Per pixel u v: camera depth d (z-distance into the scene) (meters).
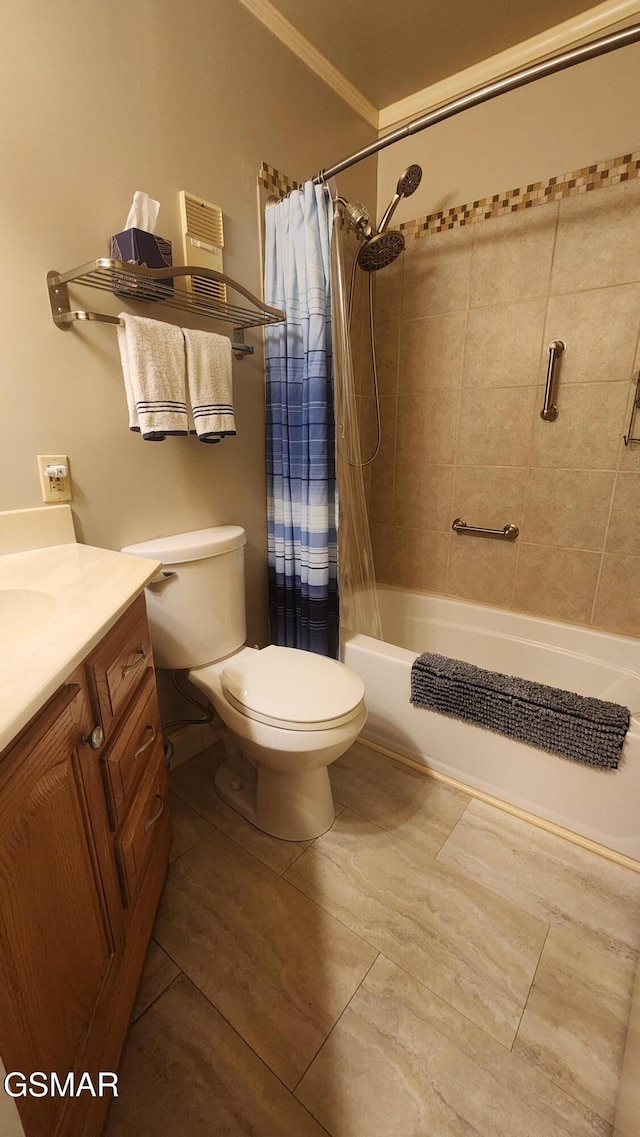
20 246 1.05
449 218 1.92
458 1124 0.81
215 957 1.06
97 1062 0.74
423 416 2.15
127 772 0.89
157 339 1.21
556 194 1.68
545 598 1.99
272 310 1.46
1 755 0.51
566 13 1.55
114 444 1.31
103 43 1.13
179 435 1.31
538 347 1.81
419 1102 0.83
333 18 1.54
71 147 1.11
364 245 1.74
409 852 1.33
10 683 0.55
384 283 2.14
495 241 1.83
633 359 1.64
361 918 1.15
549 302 1.76
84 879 0.71
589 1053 0.90
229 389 1.39
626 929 1.13
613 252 1.61
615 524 1.78
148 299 1.30
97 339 1.23
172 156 1.32
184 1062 0.88
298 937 1.10
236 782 1.55
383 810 1.48
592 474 1.79
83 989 0.70
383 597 2.33
